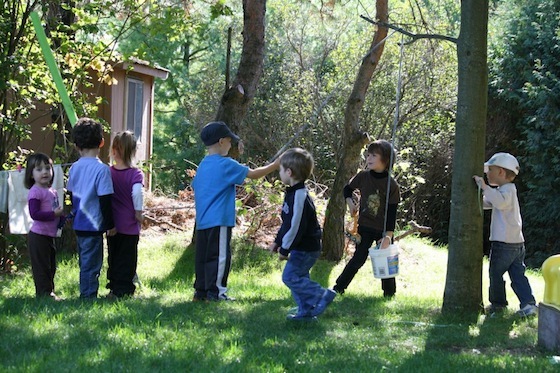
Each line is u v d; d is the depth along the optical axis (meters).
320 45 21.88
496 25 20.81
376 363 4.44
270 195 10.70
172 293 7.12
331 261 10.66
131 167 6.63
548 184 18.80
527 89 18.77
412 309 6.59
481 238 6.32
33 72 8.45
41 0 8.66
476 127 6.16
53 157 9.34
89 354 4.31
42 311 5.50
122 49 21.59
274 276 9.43
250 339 4.91
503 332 5.73
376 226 7.47
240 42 26.12
